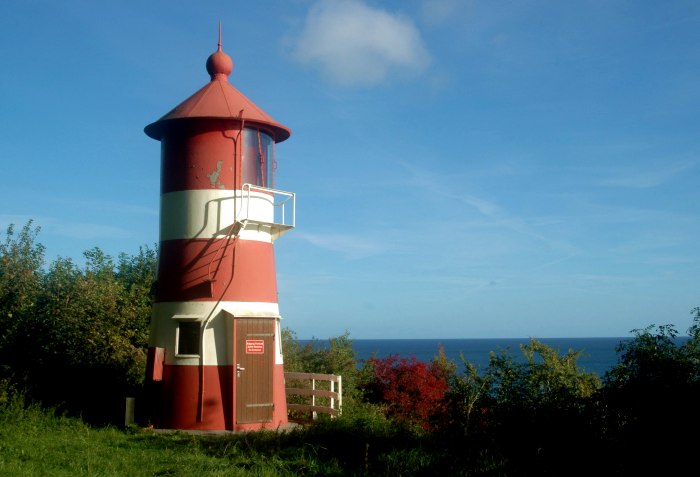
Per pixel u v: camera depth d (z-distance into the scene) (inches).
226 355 676.7
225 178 693.3
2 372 724.0
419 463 485.1
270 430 633.6
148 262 1148.5
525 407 537.0
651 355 468.4
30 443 551.5
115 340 864.3
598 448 477.1
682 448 443.8
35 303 796.6
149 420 681.6
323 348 1043.3
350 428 581.3
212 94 720.3
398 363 986.7
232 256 686.5
